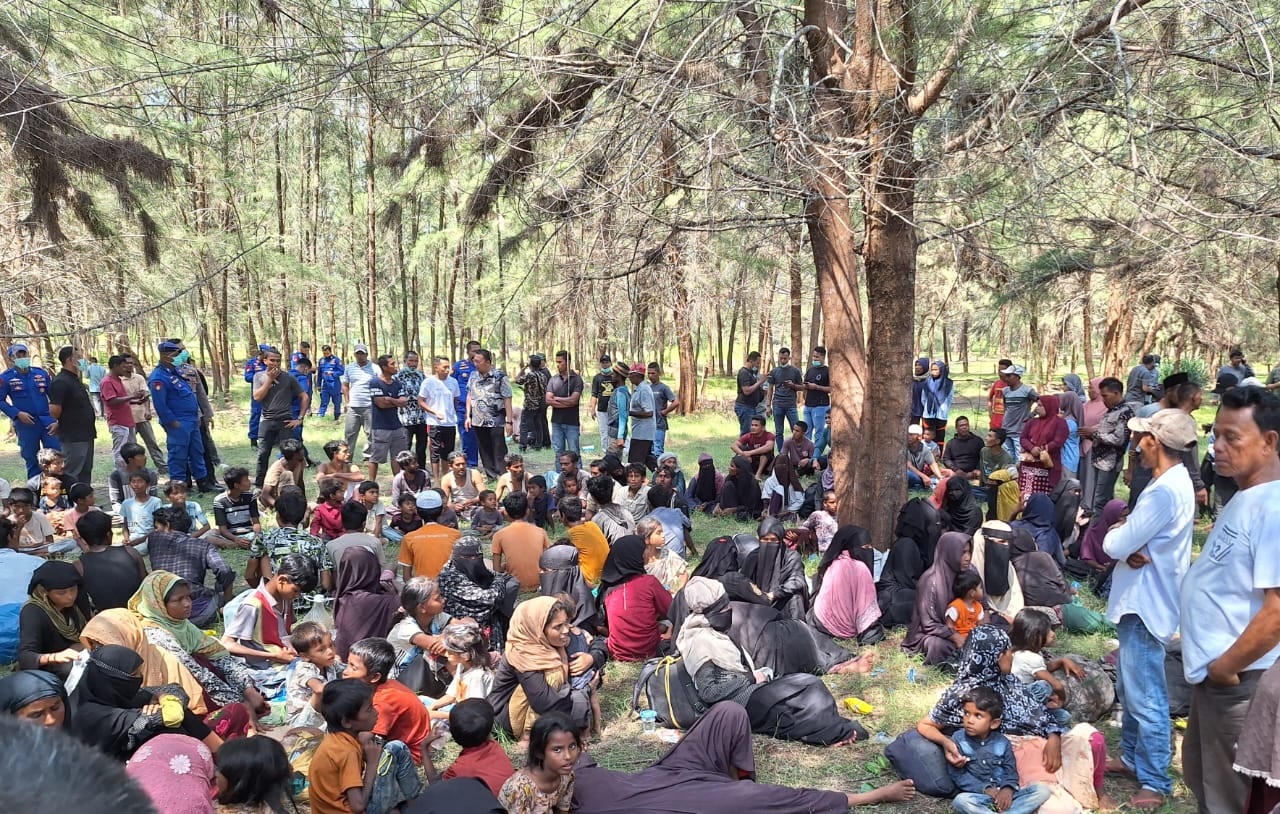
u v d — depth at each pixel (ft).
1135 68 17.65
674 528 27.68
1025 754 15.25
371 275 59.82
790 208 26.03
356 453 48.93
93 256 48.75
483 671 18.16
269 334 80.02
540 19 18.80
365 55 17.87
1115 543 14.38
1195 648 11.57
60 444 35.35
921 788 15.43
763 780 16.07
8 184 42.14
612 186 18.30
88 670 13.62
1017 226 18.71
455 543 22.08
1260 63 15.83
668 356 125.59
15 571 21.29
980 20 17.51
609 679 20.38
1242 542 11.07
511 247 33.45
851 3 25.55
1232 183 18.66
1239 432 11.16
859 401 25.58
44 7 19.85
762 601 21.77
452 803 12.62
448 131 20.98
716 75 18.69
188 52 19.61
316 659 16.96
